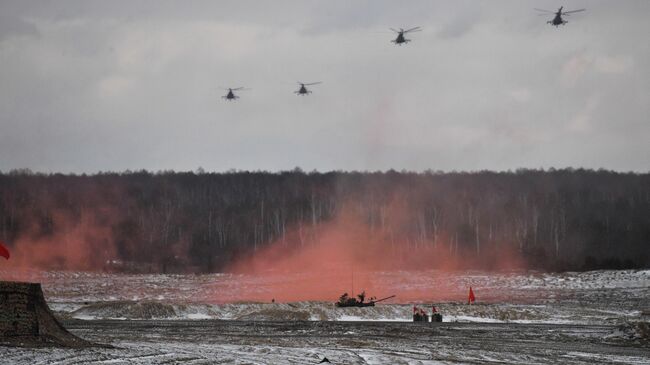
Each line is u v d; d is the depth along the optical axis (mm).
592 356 129250
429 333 171125
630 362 121375
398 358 119438
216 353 118812
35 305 117000
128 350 116250
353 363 111500
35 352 106188
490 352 132875
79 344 117125
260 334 163250
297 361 111625
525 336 165000
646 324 160625
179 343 138125
